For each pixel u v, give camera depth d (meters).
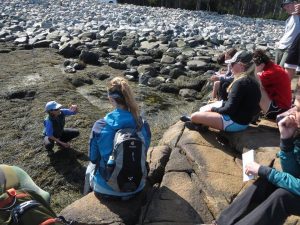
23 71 4.98
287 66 3.49
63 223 1.46
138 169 1.89
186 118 2.78
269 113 2.91
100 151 1.96
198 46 6.69
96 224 1.91
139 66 5.36
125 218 1.94
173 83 4.92
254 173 1.63
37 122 3.70
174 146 2.57
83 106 4.09
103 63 5.55
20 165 3.13
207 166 2.29
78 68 5.21
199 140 2.55
